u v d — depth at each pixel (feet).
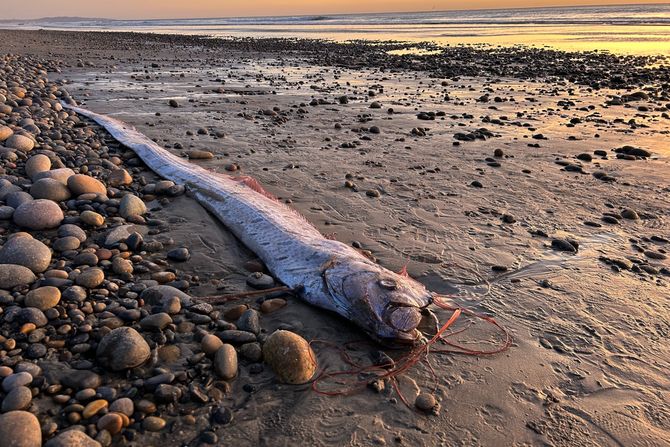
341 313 4.19
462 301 4.48
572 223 6.11
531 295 4.55
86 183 6.20
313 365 3.56
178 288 4.52
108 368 3.34
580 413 3.21
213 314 4.10
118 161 8.05
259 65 24.44
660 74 19.04
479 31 49.73
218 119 11.71
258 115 12.21
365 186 7.38
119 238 5.23
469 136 10.12
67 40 41.70
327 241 5.04
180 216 6.11
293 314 4.28
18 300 3.90
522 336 3.99
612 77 18.47
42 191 5.93
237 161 8.53
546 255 5.29
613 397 3.34
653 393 3.38
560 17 68.03
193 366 3.47
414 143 9.80
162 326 3.79
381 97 15.21
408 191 7.20
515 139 10.11
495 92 16.17
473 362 3.70
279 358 3.46
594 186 7.36
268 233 5.40
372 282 4.07
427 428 3.10
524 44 33.78
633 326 4.10
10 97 11.56
